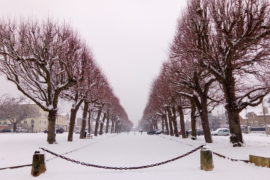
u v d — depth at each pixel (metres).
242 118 93.25
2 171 9.65
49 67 22.36
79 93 28.59
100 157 14.15
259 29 15.43
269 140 25.86
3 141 23.77
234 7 16.09
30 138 29.03
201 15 18.11
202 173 9.05
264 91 17.78
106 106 56.84
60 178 8.48
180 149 19.09
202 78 24.50
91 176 8.81
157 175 8.88
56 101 22.97
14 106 76.12
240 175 8.56
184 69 23.55
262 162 9.99
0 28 21.17
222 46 17.30
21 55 21.48
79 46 25.47
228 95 17.83
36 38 21.80
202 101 24.14
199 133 57.94
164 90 38.59
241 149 15.17
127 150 18.56
